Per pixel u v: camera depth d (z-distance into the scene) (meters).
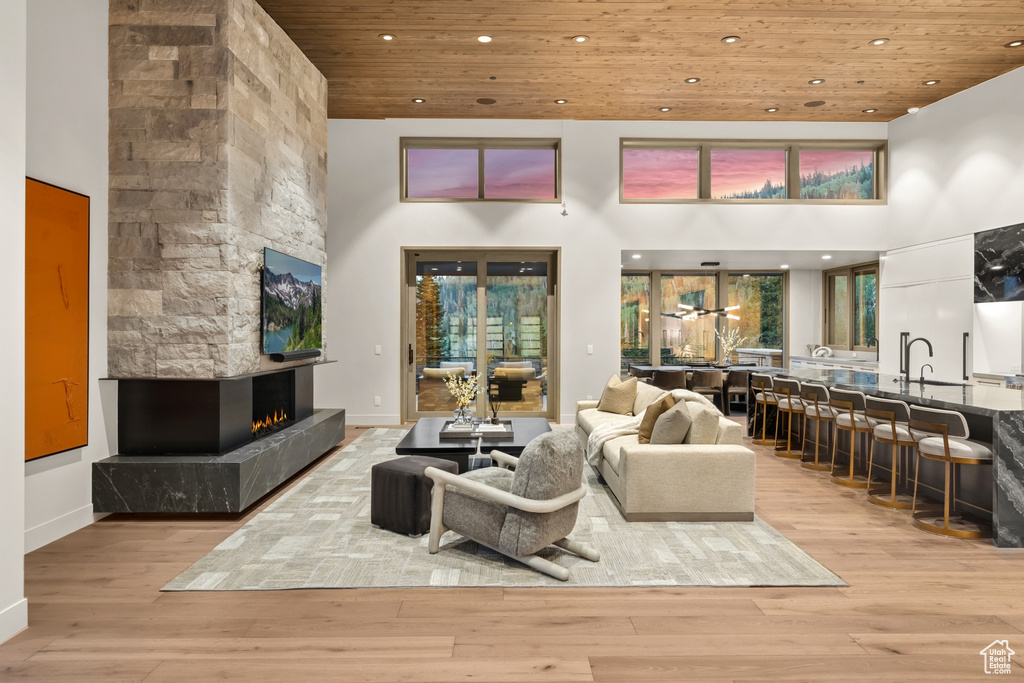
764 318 10.41
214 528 3.96
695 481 4.06
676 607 2.83
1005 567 3.31
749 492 4.06
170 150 4.29
